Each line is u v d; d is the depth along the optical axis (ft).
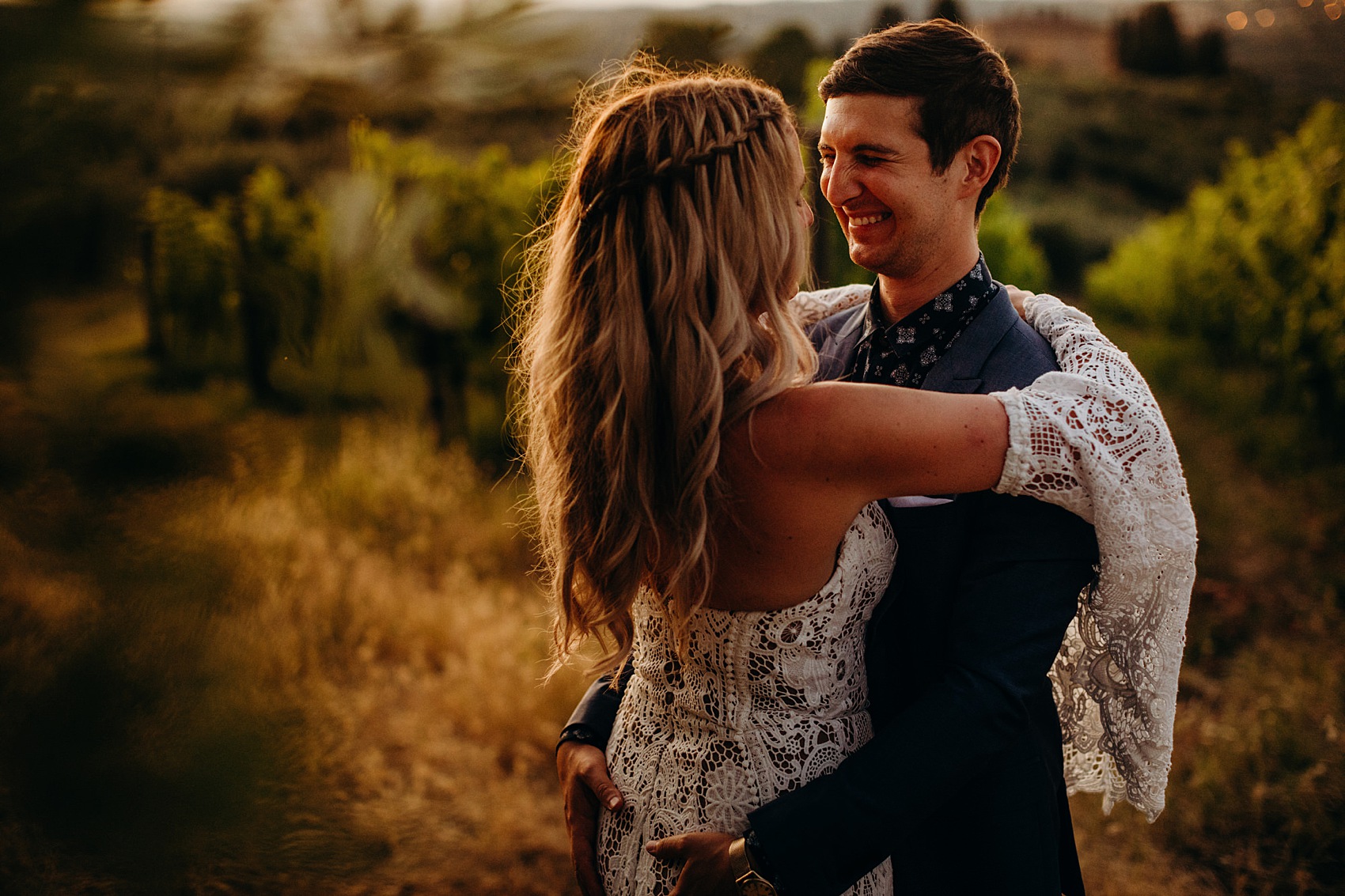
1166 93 108.37
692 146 3.42
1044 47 112.98
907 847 4.21
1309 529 15.93
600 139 3.58
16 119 1.81
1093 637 4.21
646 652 4.09
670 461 3.43
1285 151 25.71
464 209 16.92
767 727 3.76
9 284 1.86
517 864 8.07
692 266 3.35
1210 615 13.03
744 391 3.36
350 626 11.35
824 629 3.69
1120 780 4.84
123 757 1.92
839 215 4.32
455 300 15.51
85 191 1.86
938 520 3.85
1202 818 8.80
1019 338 4.20
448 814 8.59
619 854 4.09
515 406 4.41
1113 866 8.32
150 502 2.00
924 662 4.03
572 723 4.72
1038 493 3.48
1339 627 12.43
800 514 3.42
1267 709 10.32
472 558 14.21
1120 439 3.55
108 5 1.80
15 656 1.89
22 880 1.89
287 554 10.61
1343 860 8.13
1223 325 28.86
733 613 3.68
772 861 3.44
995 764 4.00
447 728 10.16
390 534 14.10
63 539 1.94
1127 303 43.16
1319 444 19.94
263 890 2.93
